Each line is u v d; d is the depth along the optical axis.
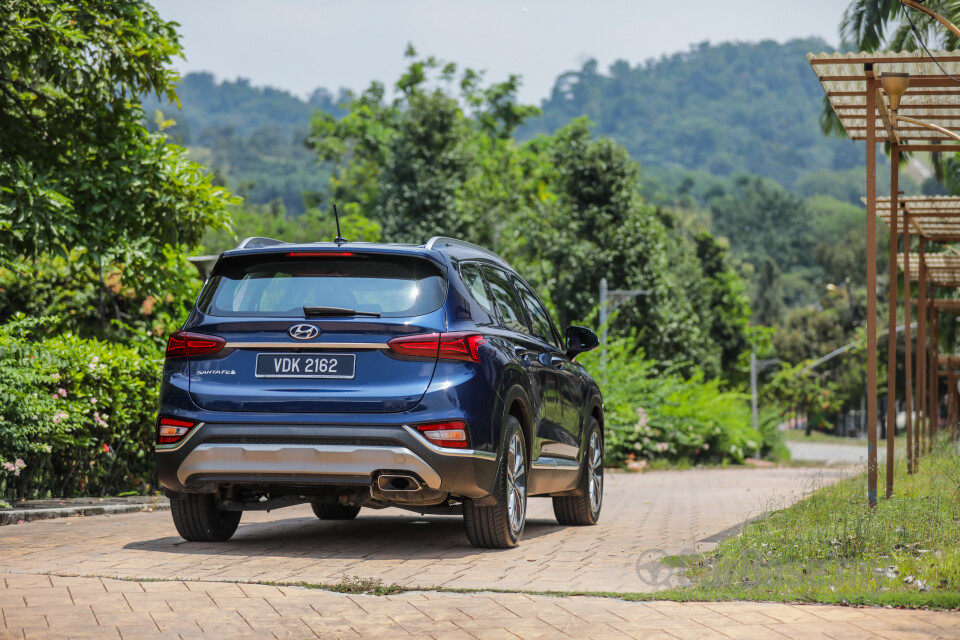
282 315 10.95
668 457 45.72
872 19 31.36
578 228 60.81
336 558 10.94
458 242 12.41
